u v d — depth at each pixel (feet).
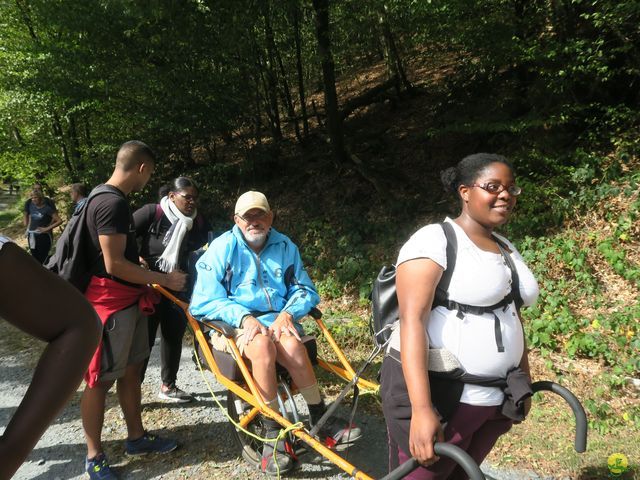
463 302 6.65
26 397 3.06
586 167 23.27
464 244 6.76
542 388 7.09
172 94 30.73
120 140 36.45
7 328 23.21
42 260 31.81
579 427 6.75
